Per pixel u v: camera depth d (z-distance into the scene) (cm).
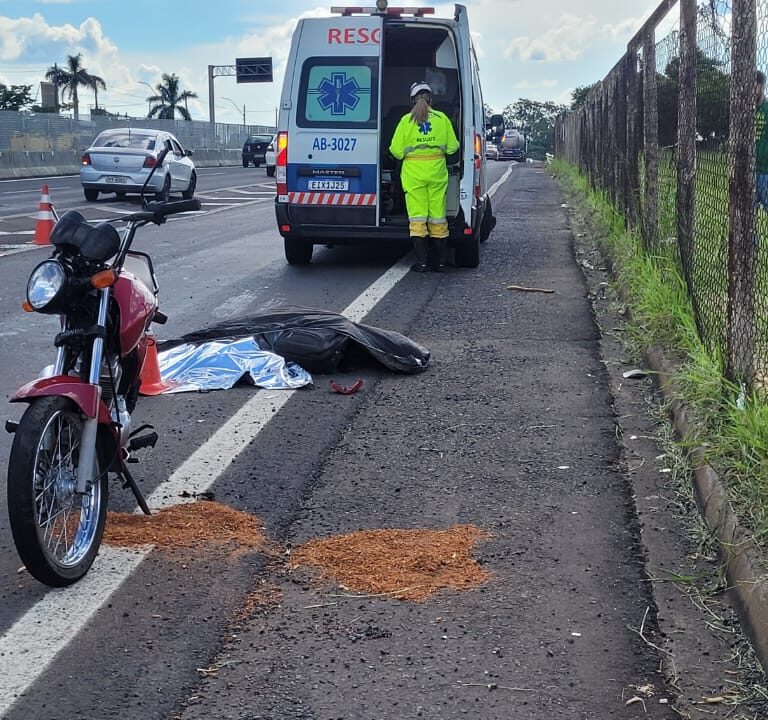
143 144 2331
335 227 1180
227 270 1214
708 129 676
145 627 361
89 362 411
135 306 427
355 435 580
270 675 331
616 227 1280
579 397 652
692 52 723
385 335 737
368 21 1148
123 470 429
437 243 1182
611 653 344
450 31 1159
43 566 374
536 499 480
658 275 847
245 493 490
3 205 2119
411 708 312
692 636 353
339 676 330
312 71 1159
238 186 3080
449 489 494
